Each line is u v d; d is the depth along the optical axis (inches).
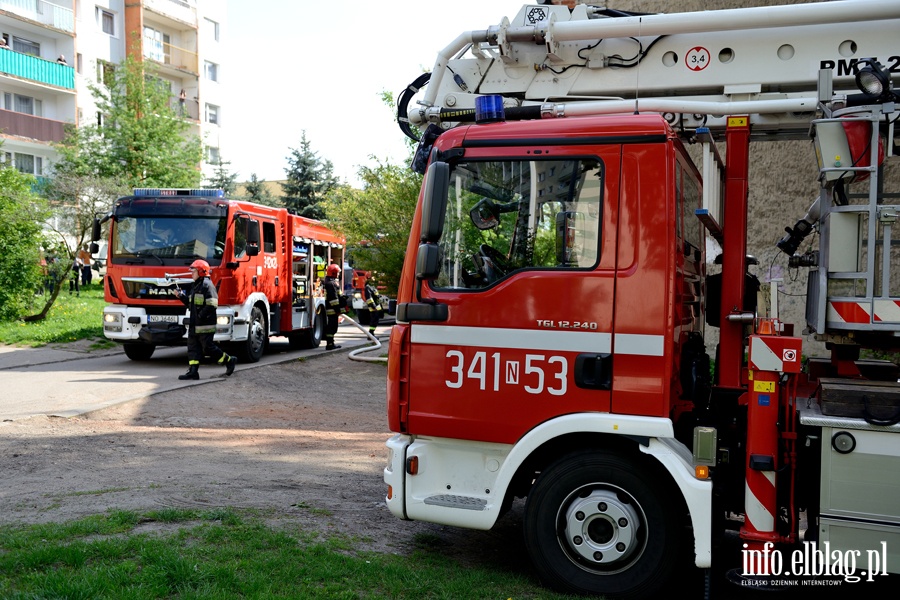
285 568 172.4
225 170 1654.8
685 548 172.2
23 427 342.0
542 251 176.2
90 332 698.8
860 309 159.5
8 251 718.5
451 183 183.5
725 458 178.2
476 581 177.8
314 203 1630.2
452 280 183.2
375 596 164.1
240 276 559.5
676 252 169.8
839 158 162.6
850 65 208.8
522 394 175.3
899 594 189.8
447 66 238.2
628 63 222.8
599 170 172.6
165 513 205.9
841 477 156.6
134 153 1169.4
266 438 345.4
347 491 257.1
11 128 1293.1
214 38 1776.6
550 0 237.8
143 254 550.0
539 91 230.7
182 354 629.3
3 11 1288.1
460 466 184.7
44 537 185.6
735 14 209.5
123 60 1230.9
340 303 724.7
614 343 169.0
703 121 219.8
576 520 172.9
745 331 190.2
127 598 149.3
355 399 472.1
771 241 434.0
